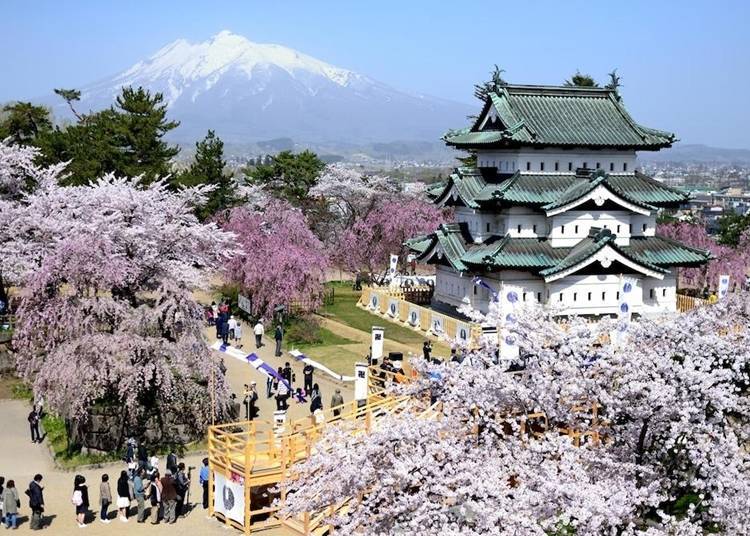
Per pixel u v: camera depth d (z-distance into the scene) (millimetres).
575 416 31047
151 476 38969
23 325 49625
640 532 25844
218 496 38906
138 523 38312
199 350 48375
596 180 70438
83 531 37250
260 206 99812
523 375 32281
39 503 37156
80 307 47938
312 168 140375
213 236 60469
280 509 33938
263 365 47594
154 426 47156
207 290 62906
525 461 28391
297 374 60531
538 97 77188
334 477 28641
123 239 51969
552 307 43938
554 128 74188
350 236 105000
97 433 46438
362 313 84438
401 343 70312
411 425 28125
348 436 30469
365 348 68562
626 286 60438
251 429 41125
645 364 30375
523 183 72500
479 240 74938
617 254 69688
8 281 72062
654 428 30359
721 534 27266
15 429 51188
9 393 58406
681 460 30719
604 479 28250
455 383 31500
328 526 34750
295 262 76688
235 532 37281
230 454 38312
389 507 26375
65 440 48500
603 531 26562
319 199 124188
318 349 68250
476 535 24547
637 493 27344
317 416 40938
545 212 71625
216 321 70688
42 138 101938
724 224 140875
